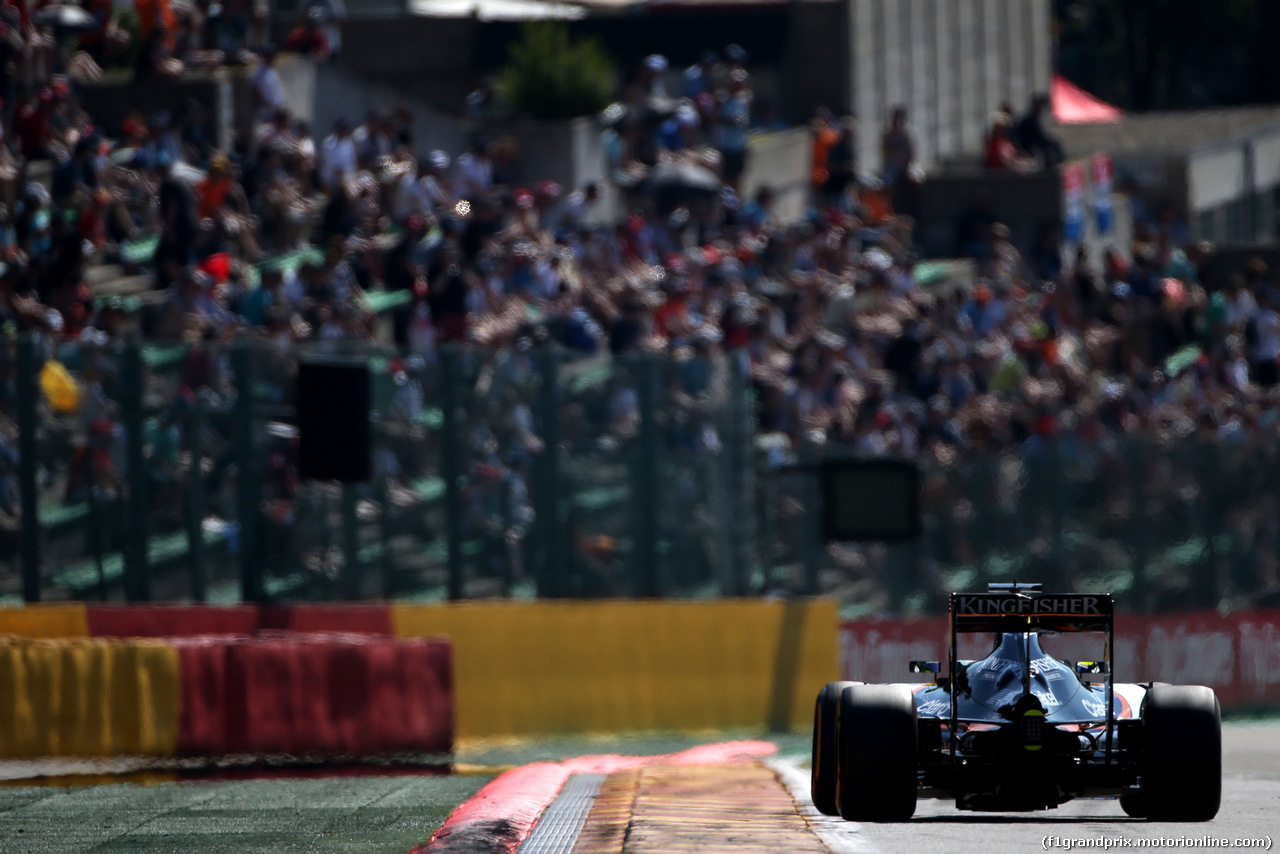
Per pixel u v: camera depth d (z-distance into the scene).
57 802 39.56
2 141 70.31
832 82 136.75
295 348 55.44
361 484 55.75
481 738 55.38
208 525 54.53
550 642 57.19
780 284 89.19
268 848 30.39
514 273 77.88
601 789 38.28
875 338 85.94
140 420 54.16
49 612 52.16
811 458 65.50
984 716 27.62
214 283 69.25
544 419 58.59
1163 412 88.31
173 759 47.81
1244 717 68.25
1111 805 33.66
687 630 59.78
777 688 60.94
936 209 127.50
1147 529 70.94
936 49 151.38
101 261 75.44
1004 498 68.69
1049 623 28.52
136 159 82.06
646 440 60.31
